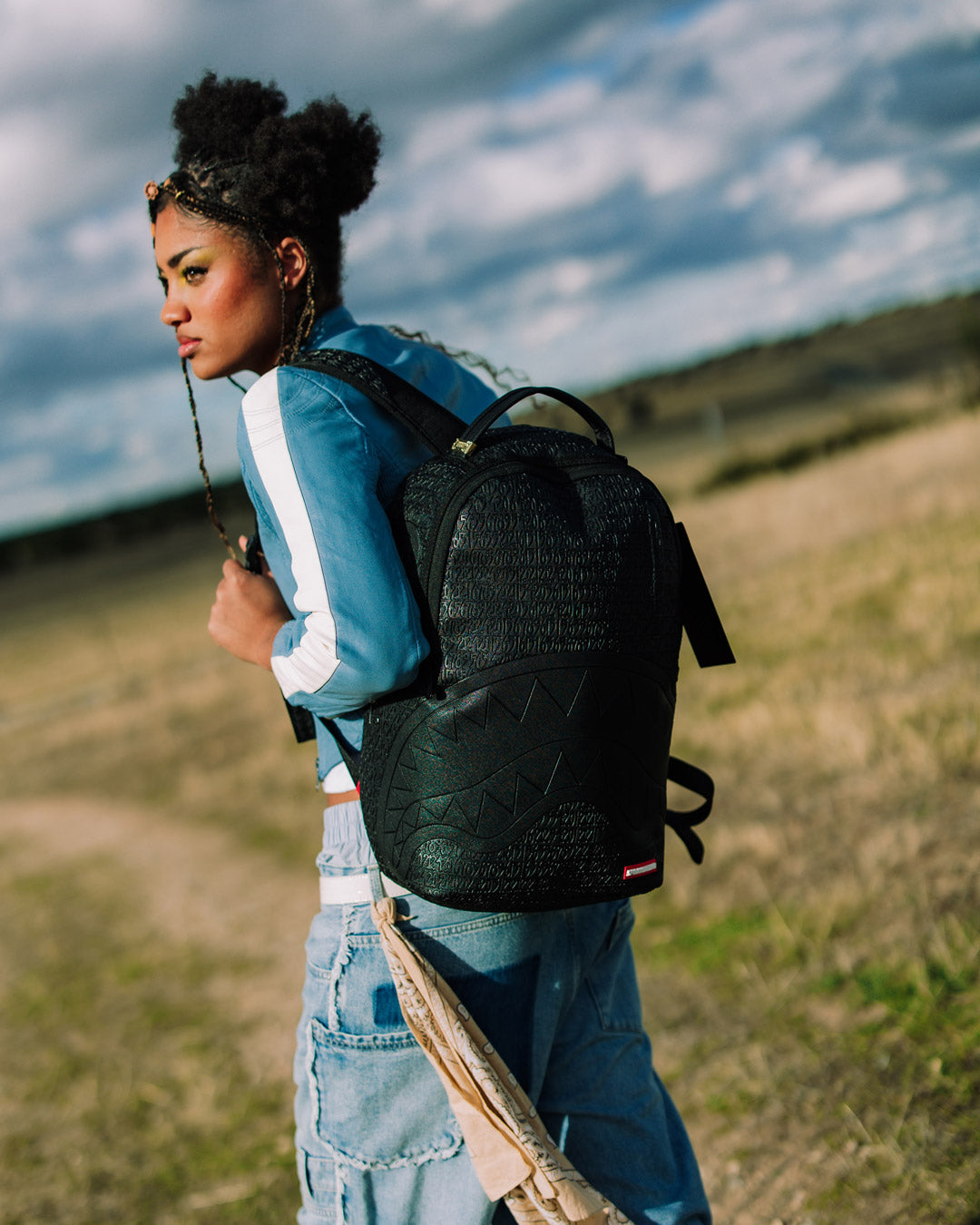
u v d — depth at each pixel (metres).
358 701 1.23
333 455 1.24
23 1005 5.28
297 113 1.47
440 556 1.20
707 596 1.42
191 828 8.53
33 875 8.40
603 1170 1.46
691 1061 2.86
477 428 1.29
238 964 5.18
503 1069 1.29
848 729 4.85
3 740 17.59
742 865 4.04
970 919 2.98
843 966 3.01
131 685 19.98
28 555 109.19
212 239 1.44
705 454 39.41
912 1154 2.15
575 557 1.20
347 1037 1.33
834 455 19.09
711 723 5.91
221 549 67.81
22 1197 3.33
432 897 1.22
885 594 7.34
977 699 4.68
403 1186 1.33
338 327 1.55
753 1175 2.28
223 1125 3.55
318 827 7.46
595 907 1.47
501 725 1.19
